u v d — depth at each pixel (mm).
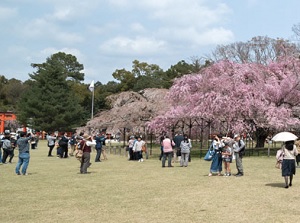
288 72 30406
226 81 26766
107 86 88250
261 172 16766
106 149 34844
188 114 26406
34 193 11641
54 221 8211
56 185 13258
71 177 15461
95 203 10078
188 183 13578
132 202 10172
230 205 9695
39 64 79062
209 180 14320
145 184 13406
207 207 9484
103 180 14516
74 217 8547
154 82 79250
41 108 60719
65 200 10508
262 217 8406
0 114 74312
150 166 20234
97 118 37312
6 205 9883
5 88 96000
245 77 28406
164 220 8203
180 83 29188
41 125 60562
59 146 26500
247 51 40281
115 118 34844
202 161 23016
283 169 12352
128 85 85812
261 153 29016
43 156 28234
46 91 61906
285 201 10164
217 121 27734
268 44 39812
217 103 25547
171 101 29859
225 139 15547
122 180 14484
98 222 8094
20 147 16344
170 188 12477
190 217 8453
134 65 95562
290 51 34906
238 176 15391
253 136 36562
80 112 63062
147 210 9188
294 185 12938
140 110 33562
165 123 27094
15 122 74812
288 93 27781
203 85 27047
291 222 7953
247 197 10773
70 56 109188
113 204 9930
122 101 39125
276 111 26078
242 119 26594
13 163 21703
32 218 8477
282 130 26859
